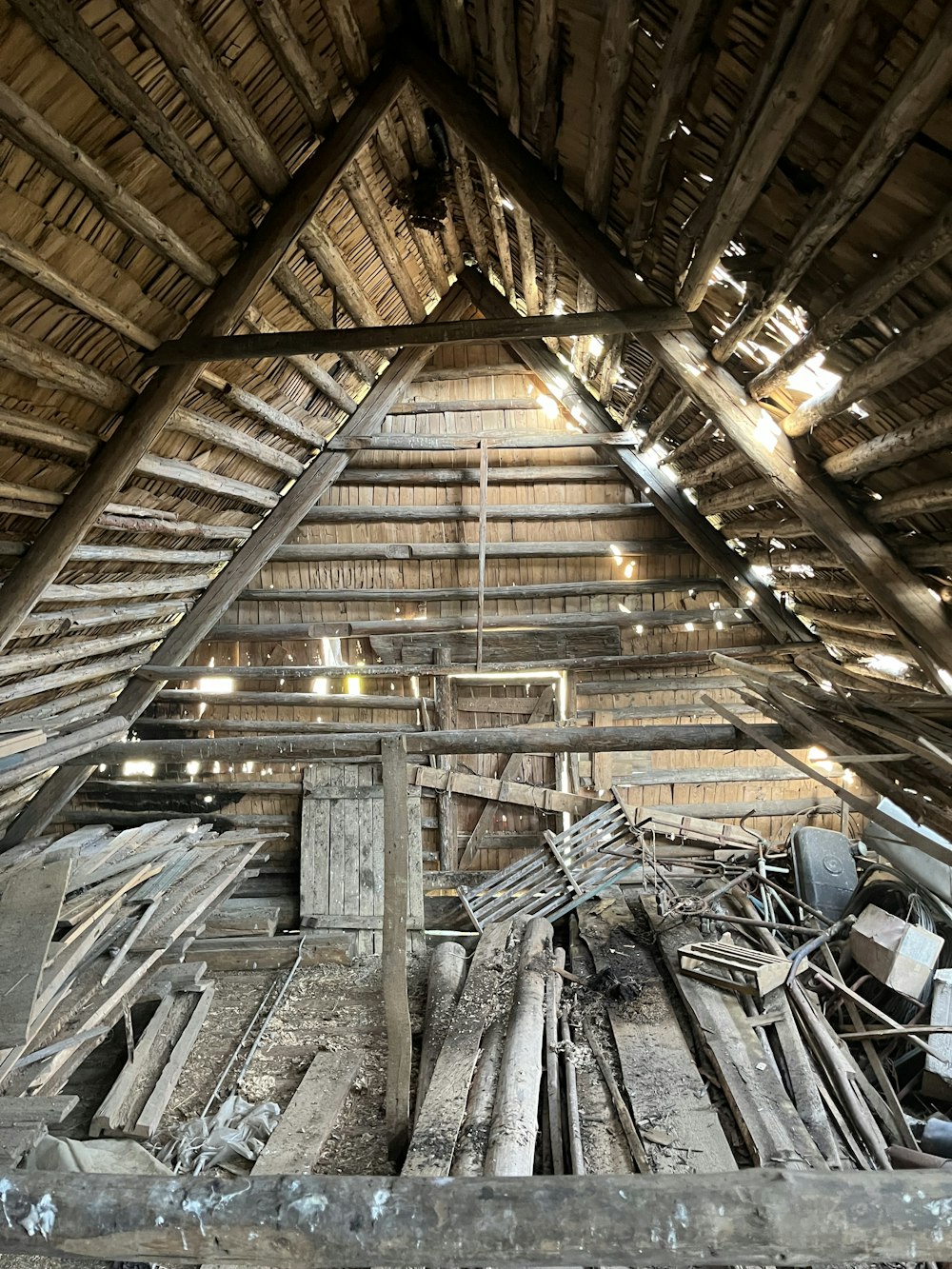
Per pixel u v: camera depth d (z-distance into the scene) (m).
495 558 8.47
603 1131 4.54
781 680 5.05
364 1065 5.72
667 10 2.65
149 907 5.79
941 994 5.30
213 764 8.47
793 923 6.91
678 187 3.56
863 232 2.91
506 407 8.26
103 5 2.71
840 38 2.21
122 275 3.76
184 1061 5.59
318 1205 1.68
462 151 5.05
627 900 7.68
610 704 8.58
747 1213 1.63
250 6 3.14
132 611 6.20
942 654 4.59
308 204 4.17
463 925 7.81
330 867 8.05
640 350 5.88
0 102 2.62
